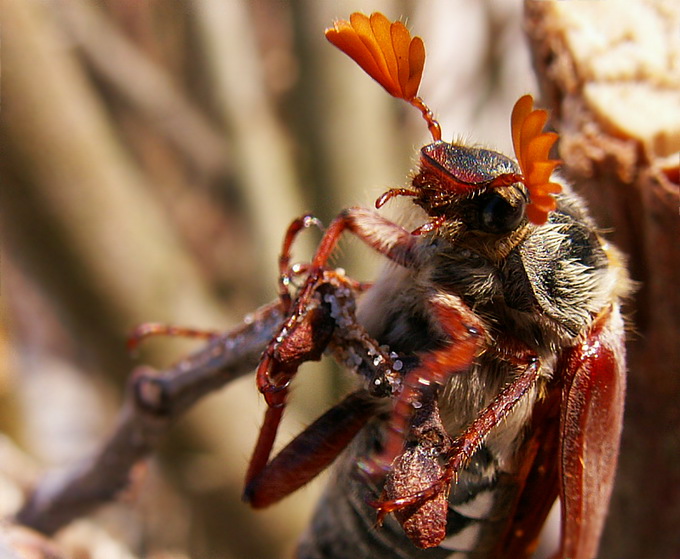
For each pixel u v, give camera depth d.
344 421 0.10
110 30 0.18
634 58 0.10
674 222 0.10
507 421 0.10
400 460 0.09
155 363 0.14
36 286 0.14
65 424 0.21
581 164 0.10
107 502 0.11
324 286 0.09
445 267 0.09
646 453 0.10
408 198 0.10
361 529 0.10
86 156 0.13
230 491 0.15
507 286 0.09
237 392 0.15
